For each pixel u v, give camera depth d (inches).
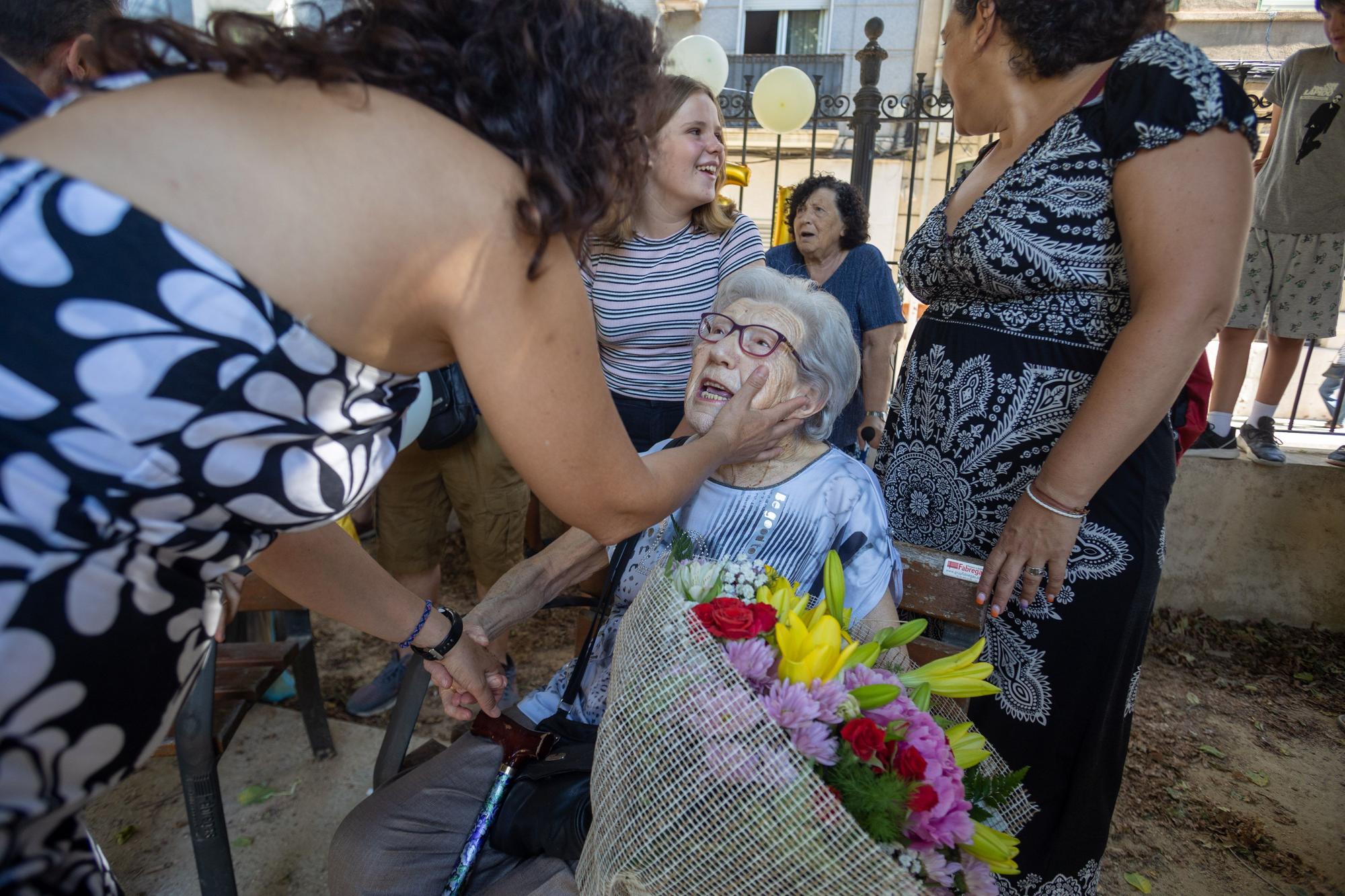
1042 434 58.3
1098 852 63.0
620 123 31.6
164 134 26.3
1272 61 298.4
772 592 43.2
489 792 54.9
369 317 29.2
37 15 53.1
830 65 347.9
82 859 30.8
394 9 29.7
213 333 26.3
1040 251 54.4
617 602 60.9
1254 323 139.2
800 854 31.1
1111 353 51.3
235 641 104.7
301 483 30.4
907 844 33.6
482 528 103.9
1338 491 133.8
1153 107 47.6
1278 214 133.4
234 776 93.1
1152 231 48.7
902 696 37.8
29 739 25.9
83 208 25.3
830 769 33.7
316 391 29.2
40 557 25.0
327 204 27.2
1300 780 102.3
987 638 61.7
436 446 92.9
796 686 34.7
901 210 320.5
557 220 29.7
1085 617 57.7
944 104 161.6
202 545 29.5
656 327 95.7
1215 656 131.5
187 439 26.8
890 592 59.4
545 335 31.8
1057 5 50.2
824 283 139.4
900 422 67.9
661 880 34.2
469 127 29.9
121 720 28.5
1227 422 145.4
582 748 54.4
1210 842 91.0
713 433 49.3
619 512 39.2
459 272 29.6
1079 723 59.0
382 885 52.0
